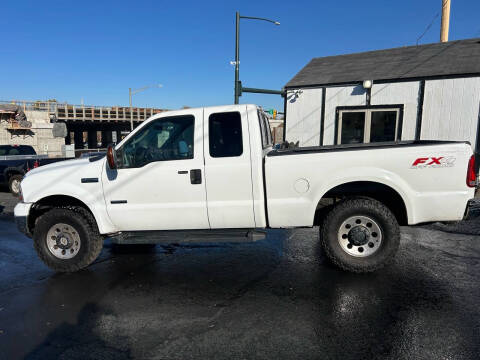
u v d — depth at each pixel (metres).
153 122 4.57
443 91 10.82
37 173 4.88
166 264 5.05
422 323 3.26
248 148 4.39
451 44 12.93
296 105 12.93
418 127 11.27
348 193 4.53
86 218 4.75
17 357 2.91
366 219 4.36
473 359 2.73
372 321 3.32
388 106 11.59
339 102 12.30
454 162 4.09
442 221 4.22
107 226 4.71
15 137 34.81
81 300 3.96
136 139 4.62
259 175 4.39
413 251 5.25
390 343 2.96
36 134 36.22
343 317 3.41
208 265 4.96
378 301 3.71
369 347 2.92
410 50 13.47
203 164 4.45
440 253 5.16
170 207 4.54
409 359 2.75
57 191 4.71
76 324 3.42
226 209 4.48
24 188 4.83
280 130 16.86
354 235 4.36
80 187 4.70
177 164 4.49
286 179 4.36
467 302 3.65
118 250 5.80
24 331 3.31
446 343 2.94
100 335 3.22
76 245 4.77
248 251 5.52
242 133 4.39
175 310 3.66
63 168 4.81
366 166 4.25
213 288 4.18
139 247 5.92
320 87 12.47
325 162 4.30
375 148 4.26
